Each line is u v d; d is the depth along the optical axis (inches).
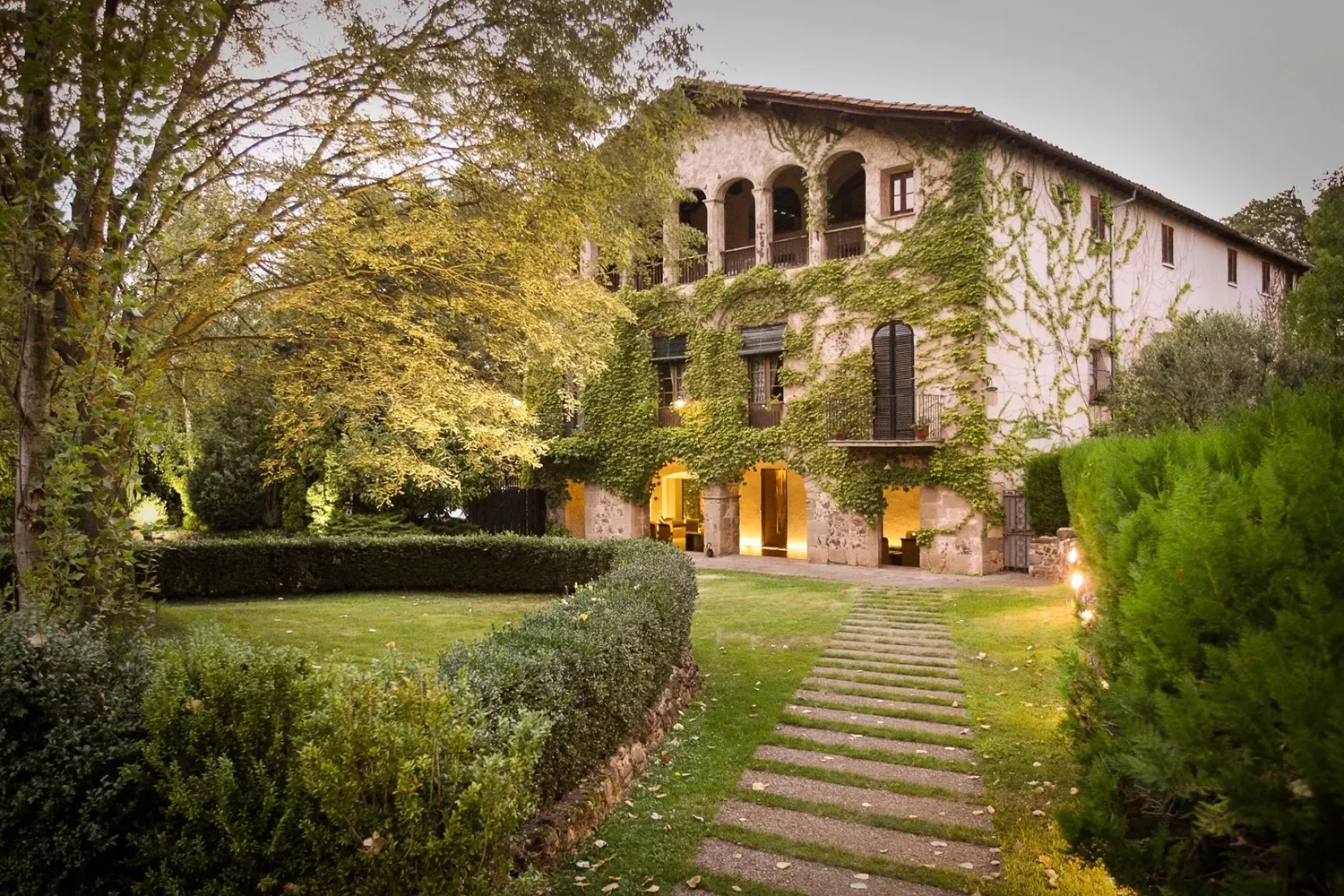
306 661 141.4
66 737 123.9
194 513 959.0
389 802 121.5
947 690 322.3
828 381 767.1
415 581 595.5
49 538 228.1
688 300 866.1
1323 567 87.7
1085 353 781.9
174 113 268.5
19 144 222.5
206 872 120.3
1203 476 109.3
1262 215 1403.8
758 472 933.2
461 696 139.9
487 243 360.8
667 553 429.1
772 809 212.5
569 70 324.8
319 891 116.6
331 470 824.3
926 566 708.7
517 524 975.0
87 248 261.3
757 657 380.2
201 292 317.7
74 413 247.9
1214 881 91.6
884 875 176.4
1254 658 83.0
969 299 673.6
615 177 369.4
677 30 343.9
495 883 128.1
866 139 744.3
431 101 323.6
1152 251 876.6
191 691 130.3
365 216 354.3
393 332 394.6
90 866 124.6
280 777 124.6
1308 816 77.3
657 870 176.9
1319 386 123.8
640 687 238.7
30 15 213.3
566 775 187.9
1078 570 297.7
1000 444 681.6
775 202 935.0
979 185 671.1
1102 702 136.3
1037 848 184.4
